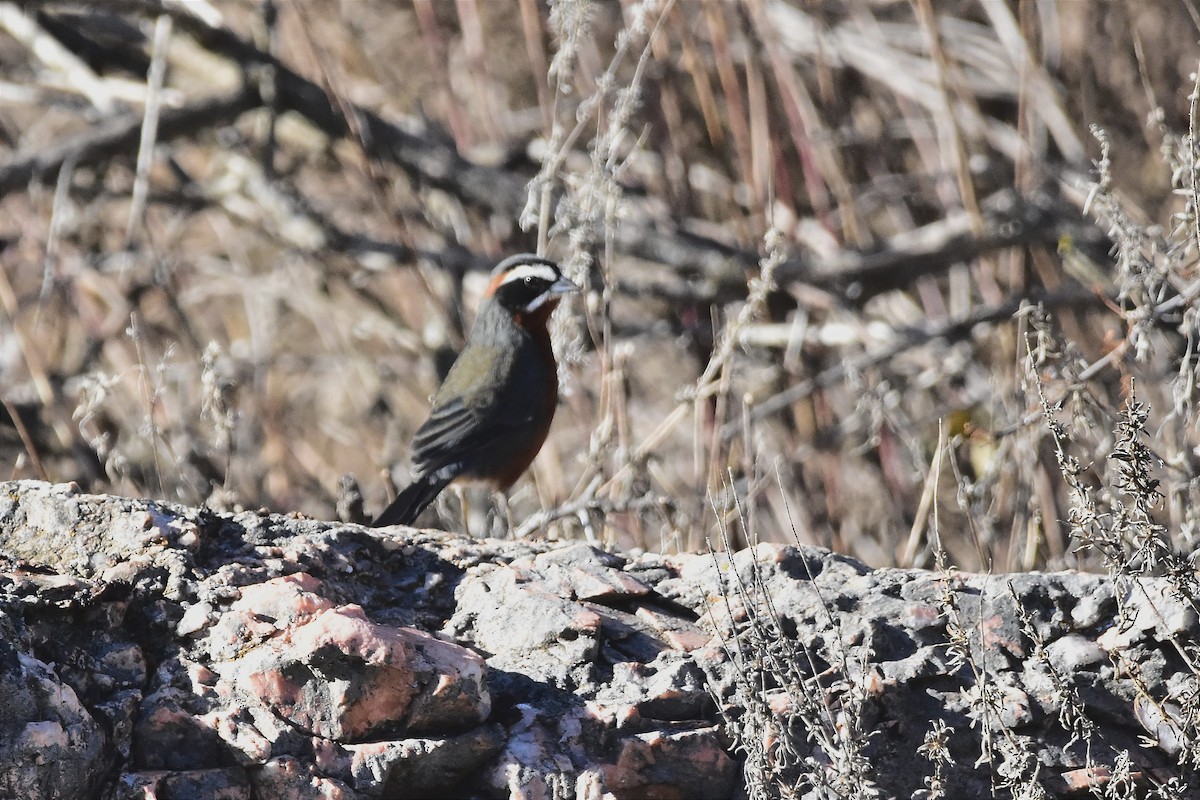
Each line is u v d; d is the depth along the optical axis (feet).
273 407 52.60
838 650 19.85
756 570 19.58
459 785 17.94
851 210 49.55
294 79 54.95
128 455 40.06
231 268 58.65
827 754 18.88
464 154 55.88
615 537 37.86
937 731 18.34
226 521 20.98
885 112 55.67
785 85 49.24
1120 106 52.06
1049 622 20.54
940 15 57.11
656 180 53.01
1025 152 47.03
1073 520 20.51
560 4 38.04
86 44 58.75
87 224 58.23
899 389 48.16
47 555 19.47
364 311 58.95
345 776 17.28
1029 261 48.08
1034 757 18.70
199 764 17.12
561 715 18.66
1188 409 26.02
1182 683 19.69
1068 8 54.65
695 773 18.58
